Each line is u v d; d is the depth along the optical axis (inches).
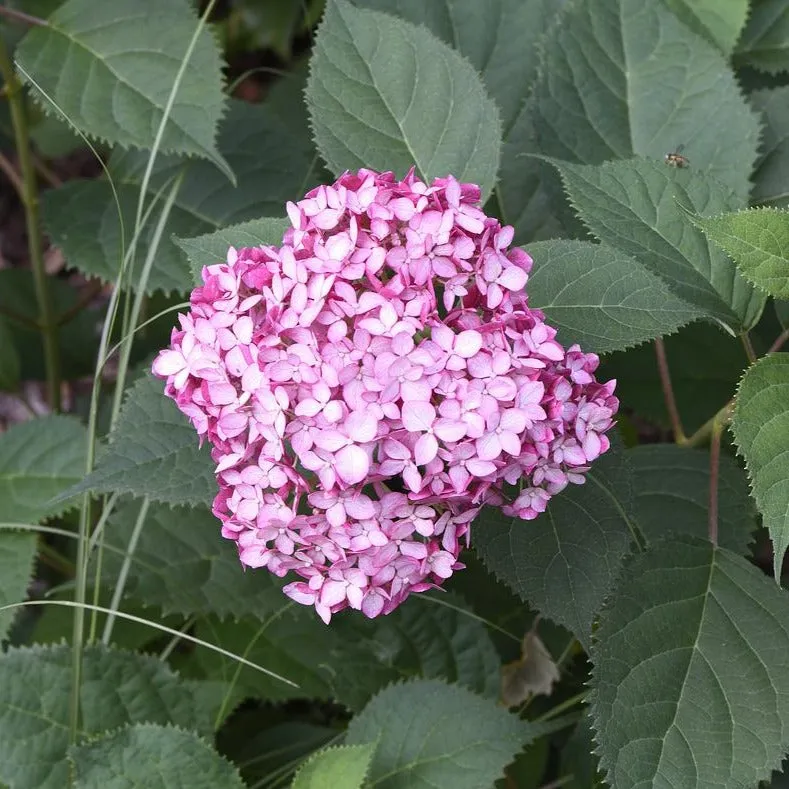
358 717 33.0
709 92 35.1
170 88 35.0
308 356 29.0
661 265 32.4
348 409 29.0
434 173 33.0
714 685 31.0
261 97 52.3
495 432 29.0
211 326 29.7
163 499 30.6
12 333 42.9
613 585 31.6
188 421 31.1
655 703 30.9
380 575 29.9
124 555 35.6
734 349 39.3
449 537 29.8
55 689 33.3
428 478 29.1
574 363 30.0
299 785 31.4
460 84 33.1
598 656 31.1
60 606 37.4
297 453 29.1
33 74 35.1
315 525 29.5
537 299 31.3
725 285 32.4
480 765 32.5
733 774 30.5
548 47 35.4
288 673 36.6
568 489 31.7
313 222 30.0
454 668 35.4
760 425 30.1
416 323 29.0
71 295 43.5
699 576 31.8
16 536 35.6
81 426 36.6
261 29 49.1
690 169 32.9
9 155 50.2
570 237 34.6
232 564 36.4
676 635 31.3
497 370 29.0
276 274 29.5
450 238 29.7
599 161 35.2
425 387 28.9
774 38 38.4
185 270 36.7
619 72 35.4
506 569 31.4
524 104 37.8
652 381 39.8
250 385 29.2
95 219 37.3
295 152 38.2
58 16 35.6
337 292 29.2
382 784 32.5
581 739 35.1
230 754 37.5
